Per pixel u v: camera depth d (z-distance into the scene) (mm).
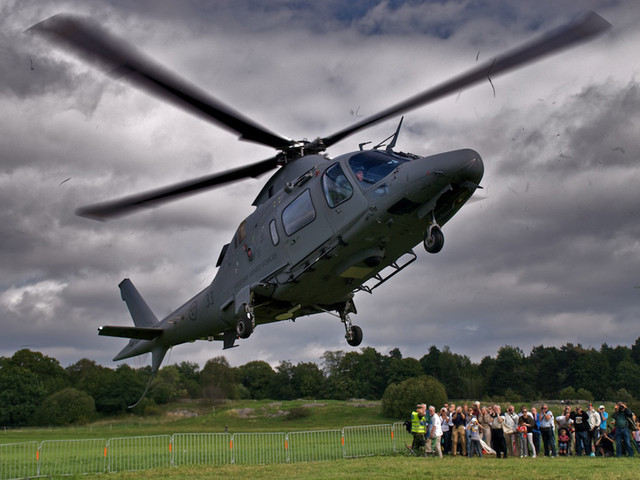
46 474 15547
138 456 19984
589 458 15812
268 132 13430
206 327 18438
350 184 12648
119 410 56781
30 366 64562
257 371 91938
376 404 56906
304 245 13531
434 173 11352
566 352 89625
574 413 17656
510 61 9875
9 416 54656
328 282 14055
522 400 80875
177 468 15375
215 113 12242
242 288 15578
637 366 84812
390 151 13414
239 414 55781
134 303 23875
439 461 15125
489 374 87750
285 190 14383
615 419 16859
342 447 20109
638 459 15312
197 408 59500
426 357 90250
